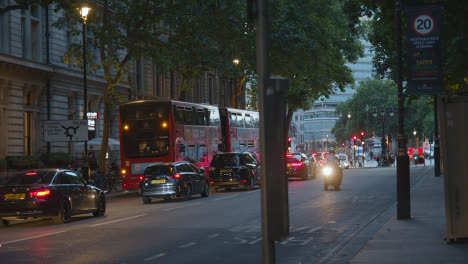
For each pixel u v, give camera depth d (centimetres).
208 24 4159
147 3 3788
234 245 1405
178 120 3528
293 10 5172
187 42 4091
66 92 4547
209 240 1495
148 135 3462
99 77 4919
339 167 3325
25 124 4228
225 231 1669
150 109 3462
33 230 1831
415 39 1659
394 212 2022
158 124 3453
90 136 4366
